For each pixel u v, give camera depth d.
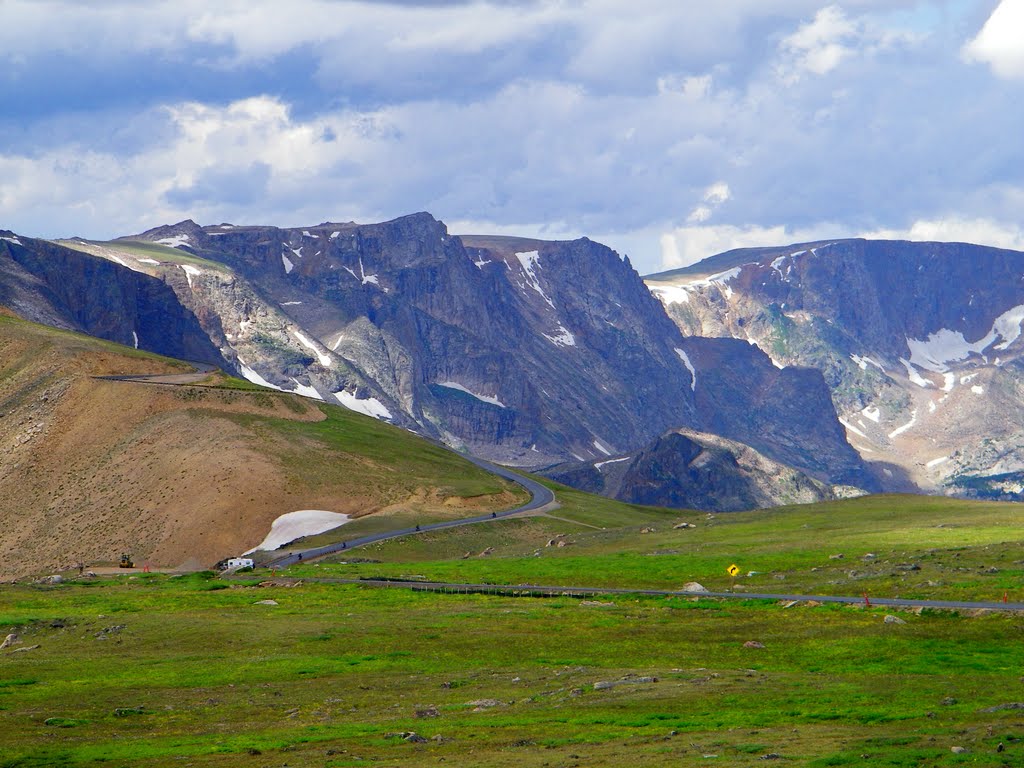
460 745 80.00
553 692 99.31
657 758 70.31
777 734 75.62
